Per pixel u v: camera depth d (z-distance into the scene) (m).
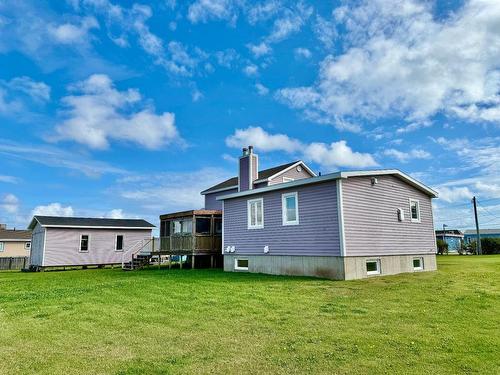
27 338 6.58
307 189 15.15
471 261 23.33
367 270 14.83
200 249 21.11
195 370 4.83
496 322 6.97
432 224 18.95
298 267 15.12
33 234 33.91
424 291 10.37
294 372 4.69
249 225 17.88
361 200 14.70
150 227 34.22
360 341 5.91
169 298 10.23
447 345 5.63
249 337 6.32
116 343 6.16
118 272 22.11
